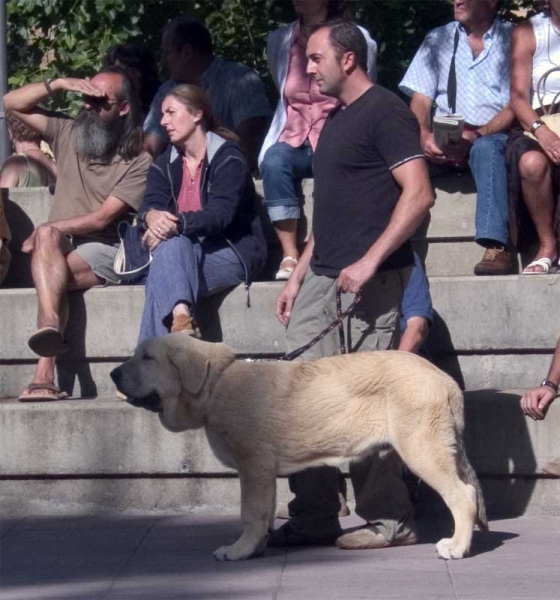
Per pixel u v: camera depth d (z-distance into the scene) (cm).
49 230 921
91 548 745
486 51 1037
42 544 758
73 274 923
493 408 817
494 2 1034
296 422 691
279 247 1013
